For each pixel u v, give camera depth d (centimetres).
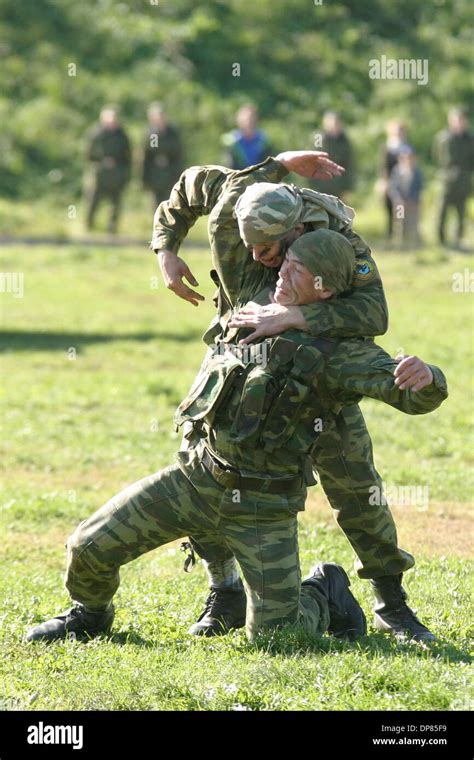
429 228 7319
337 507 1430
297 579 1352
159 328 4756
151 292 5578
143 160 6938
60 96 8088
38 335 4519
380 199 7056
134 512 1368
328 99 8431
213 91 8362
